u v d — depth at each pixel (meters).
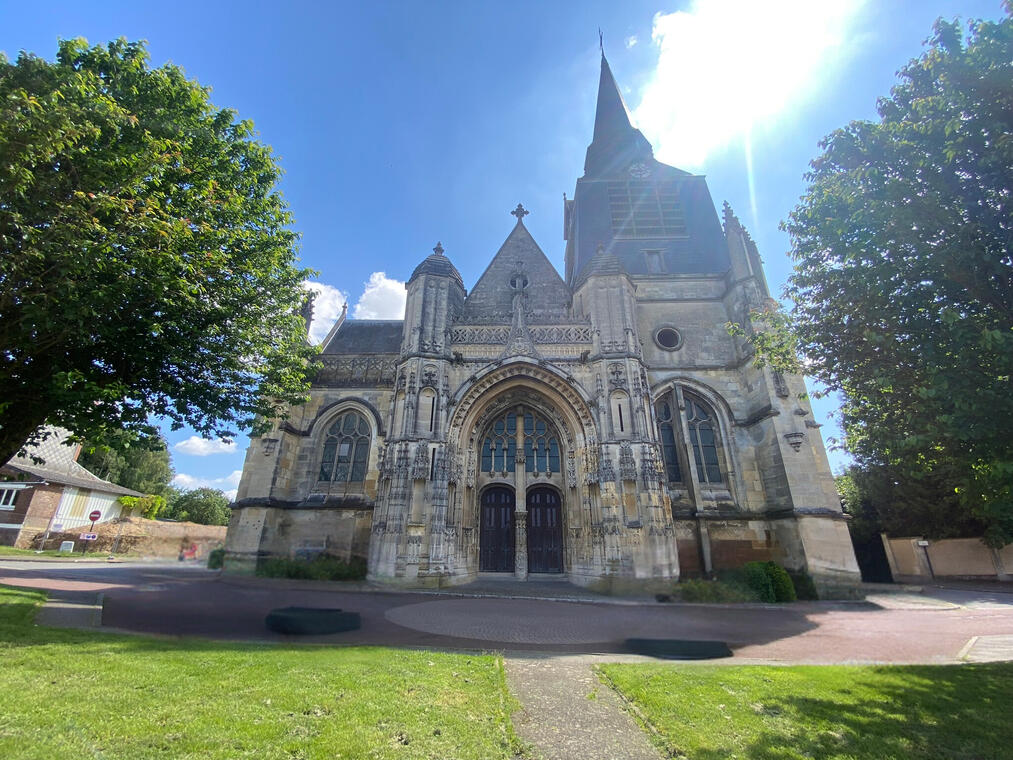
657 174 37.66
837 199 9.81
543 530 24.81
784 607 18.30
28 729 4.64
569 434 24.94
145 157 11.95
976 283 8.11
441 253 27.70
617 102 44.00
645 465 21.95
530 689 7.42
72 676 6.32
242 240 15.48
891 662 9.98
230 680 6.61
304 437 27.28
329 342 33.12
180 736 4.77
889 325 9.17
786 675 8.21
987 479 8.52
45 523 38.88
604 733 5.82
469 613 14.73
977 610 18.14
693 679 7.84
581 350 25.45
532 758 5.10
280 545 24.55
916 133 9.01
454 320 26.22
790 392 24.48
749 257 29.09
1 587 13.92
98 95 11.65
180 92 14.72
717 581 20.86
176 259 12.22
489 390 24.89
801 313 11.66
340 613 12.22
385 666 7.88
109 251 10.95
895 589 26.83
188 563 35.28
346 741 4.94
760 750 5.30
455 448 23.50
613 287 26.34
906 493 32.50
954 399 7.54
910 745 5.45
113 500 46.47
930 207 8.40
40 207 10.45
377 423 27.45
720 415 26.59
